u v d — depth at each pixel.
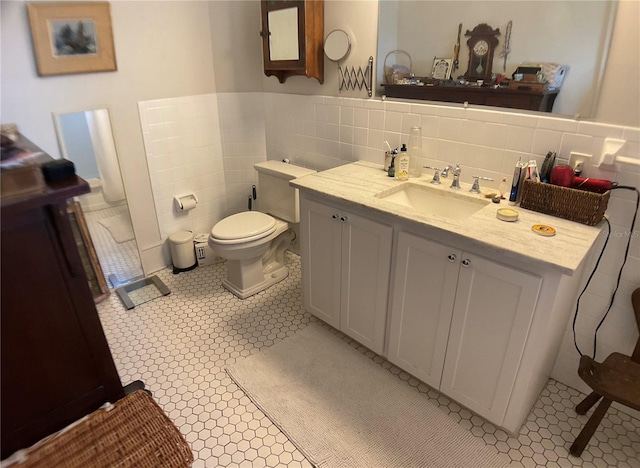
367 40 2.10
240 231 2.40
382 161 2.27
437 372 1.76
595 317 1.74
